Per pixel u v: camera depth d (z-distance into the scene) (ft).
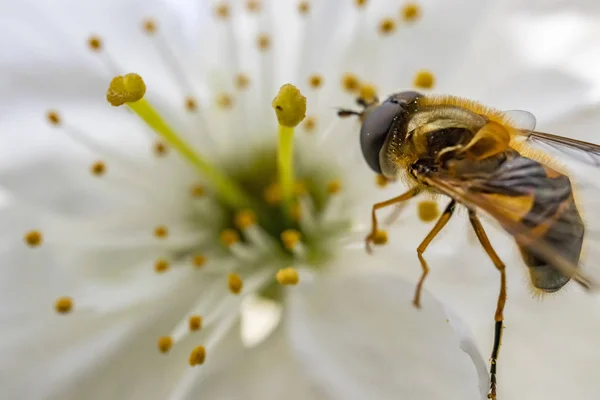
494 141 0.28
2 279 0.30
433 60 0.31
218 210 0.32
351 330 0.29
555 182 0.28
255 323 0.30
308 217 0.32
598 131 0.30
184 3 0.31
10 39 0.31
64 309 0.30
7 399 0.29
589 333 0.29
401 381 0.29
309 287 0.30
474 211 0.28
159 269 0.31
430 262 0.30
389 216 0.30
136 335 0.30
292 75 0.32
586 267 0.28
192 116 0.32
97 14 0.31
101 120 0.31
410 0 0.31
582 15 0.30
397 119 0.29
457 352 0.29
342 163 0.32
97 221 0.31
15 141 0.31
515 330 0.29
